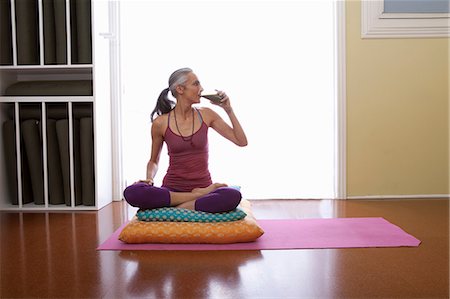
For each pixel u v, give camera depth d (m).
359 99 3.42
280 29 3.38
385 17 3.38
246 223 2.20
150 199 2.25
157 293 1.56
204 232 2.15
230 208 2.24
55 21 3.13
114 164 3.44
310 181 3.43
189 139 2.48
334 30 3.37
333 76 3.39
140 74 3.39
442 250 2.05
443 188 3.48
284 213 2.90
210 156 3.39
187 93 2.45
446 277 1.69
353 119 3.43
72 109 3.14
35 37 3.23
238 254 2.01
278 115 3.40
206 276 1.73
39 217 2.89
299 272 1.76
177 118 2.52
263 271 1.78
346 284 1.63
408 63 3.43
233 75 3.39
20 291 1.59
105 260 1.94
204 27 3.38
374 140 3.44
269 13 3.38
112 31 3.35
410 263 1.86
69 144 3.14
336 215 2.82
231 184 3.40
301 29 3.38
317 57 3.40
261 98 3.39
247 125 3.40
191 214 2.24
